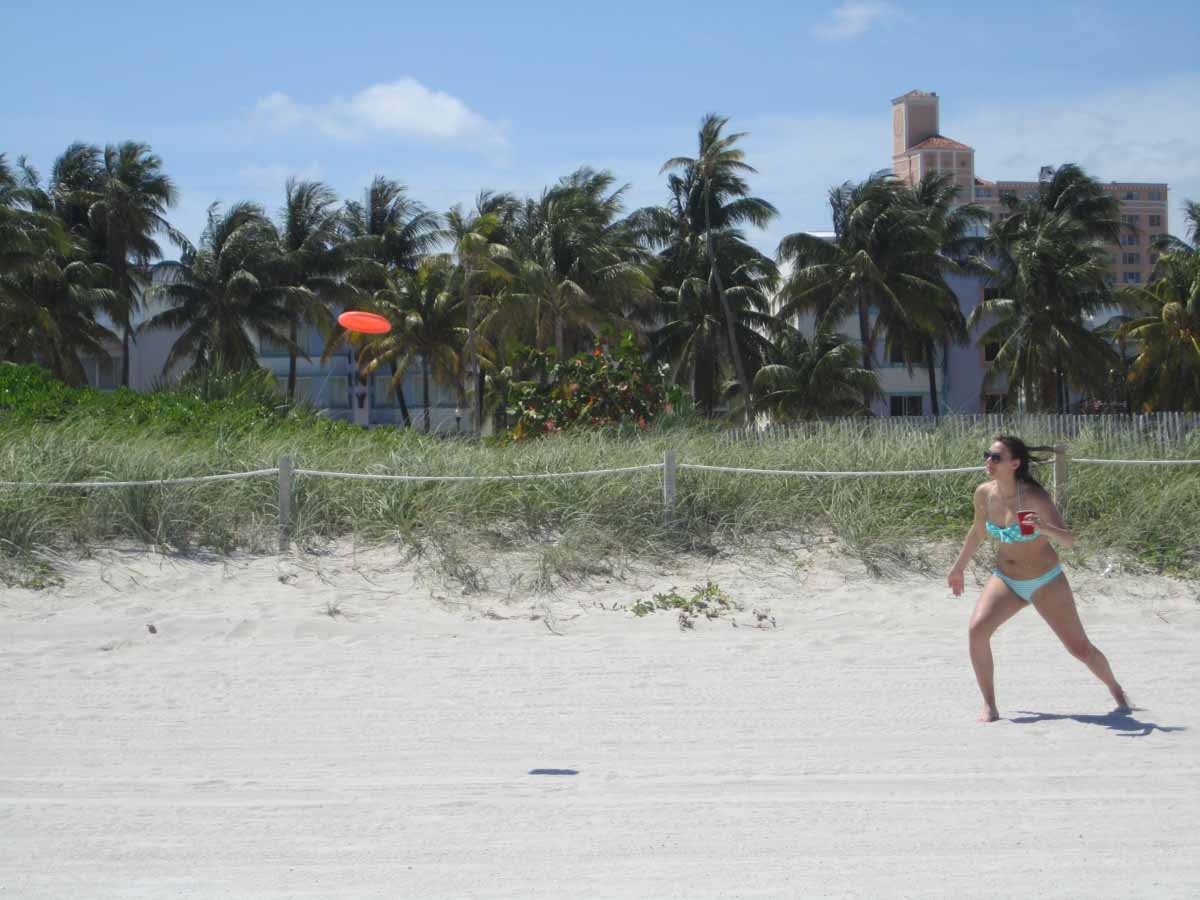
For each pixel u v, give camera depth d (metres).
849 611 16.23
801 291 85.94
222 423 24.67
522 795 8.65
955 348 94.12
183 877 7.10
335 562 18.14
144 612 15.78
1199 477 20.31
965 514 19.83
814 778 8.99
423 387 96.88
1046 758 9.43
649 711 11.16
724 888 6.85
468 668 13.09
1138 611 16.06
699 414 30.61
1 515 17.86
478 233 77.50
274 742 10.20
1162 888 6.79
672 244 92.50
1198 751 9.57
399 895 6.80
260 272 88.00
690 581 17.62
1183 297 81.94
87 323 85.94
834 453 21.61
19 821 8.11
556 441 22.83
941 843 7.55
